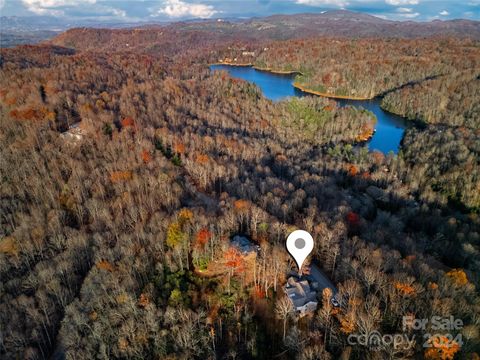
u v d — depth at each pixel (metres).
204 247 79.38
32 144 127.00
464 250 93.56
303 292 71.56
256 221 88.38
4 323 68.62
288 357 62.34
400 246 89.88
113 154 126.94
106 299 68.69
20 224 96.19
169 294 71.44
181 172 125.12
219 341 66.06
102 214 96.81
